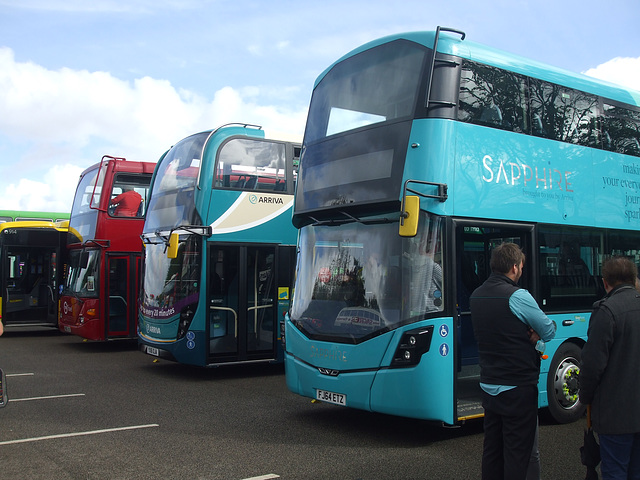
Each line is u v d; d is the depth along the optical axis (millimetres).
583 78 9008
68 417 8367
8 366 13352
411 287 6887
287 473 5957
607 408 4199
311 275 8133
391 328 6926
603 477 4250
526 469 4547
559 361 8141
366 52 8062
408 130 7180
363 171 7570
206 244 11672
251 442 7148
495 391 4641
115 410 8859
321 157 8266
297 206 8539
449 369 6805
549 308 7961
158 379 11797
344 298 7543
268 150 12594
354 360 7176
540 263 7902
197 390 10617
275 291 12297
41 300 19594
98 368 13164
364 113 7801
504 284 4785
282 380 11805
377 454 6668
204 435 7445
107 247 15898
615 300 4281
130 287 16156
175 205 12266
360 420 8375
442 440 7320
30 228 19375
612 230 8969
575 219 8438
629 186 9336
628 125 9492
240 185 12148
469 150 7285
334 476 5867
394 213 7250
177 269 11914
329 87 8477
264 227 12266
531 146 8008
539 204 7980
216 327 11703
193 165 12094
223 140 12086
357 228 7645
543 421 8375
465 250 9352
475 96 7473
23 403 9320
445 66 7258
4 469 6012
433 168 6984
